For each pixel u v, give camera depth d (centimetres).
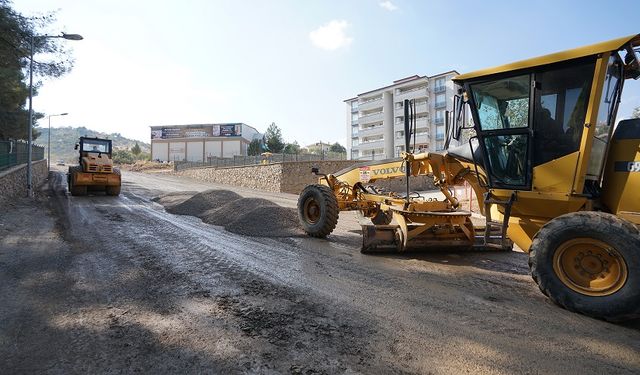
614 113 420
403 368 257
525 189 436
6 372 250
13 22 1155
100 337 303
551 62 399
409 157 623
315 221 758
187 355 274
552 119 411
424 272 502
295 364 262
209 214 1035
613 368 259
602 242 338
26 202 1344
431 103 6112
